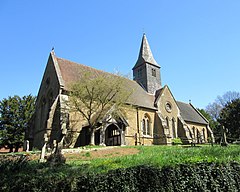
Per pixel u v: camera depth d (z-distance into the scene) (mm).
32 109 45656
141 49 49094
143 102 39844
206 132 52094
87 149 22828
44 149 16312
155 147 24703
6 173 9273
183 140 41156
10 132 42781
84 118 31750
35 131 34188
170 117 42844
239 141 31781
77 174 8484
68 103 29297
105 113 30906
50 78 34031
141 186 8594
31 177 8195
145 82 45469
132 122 36438
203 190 9758
